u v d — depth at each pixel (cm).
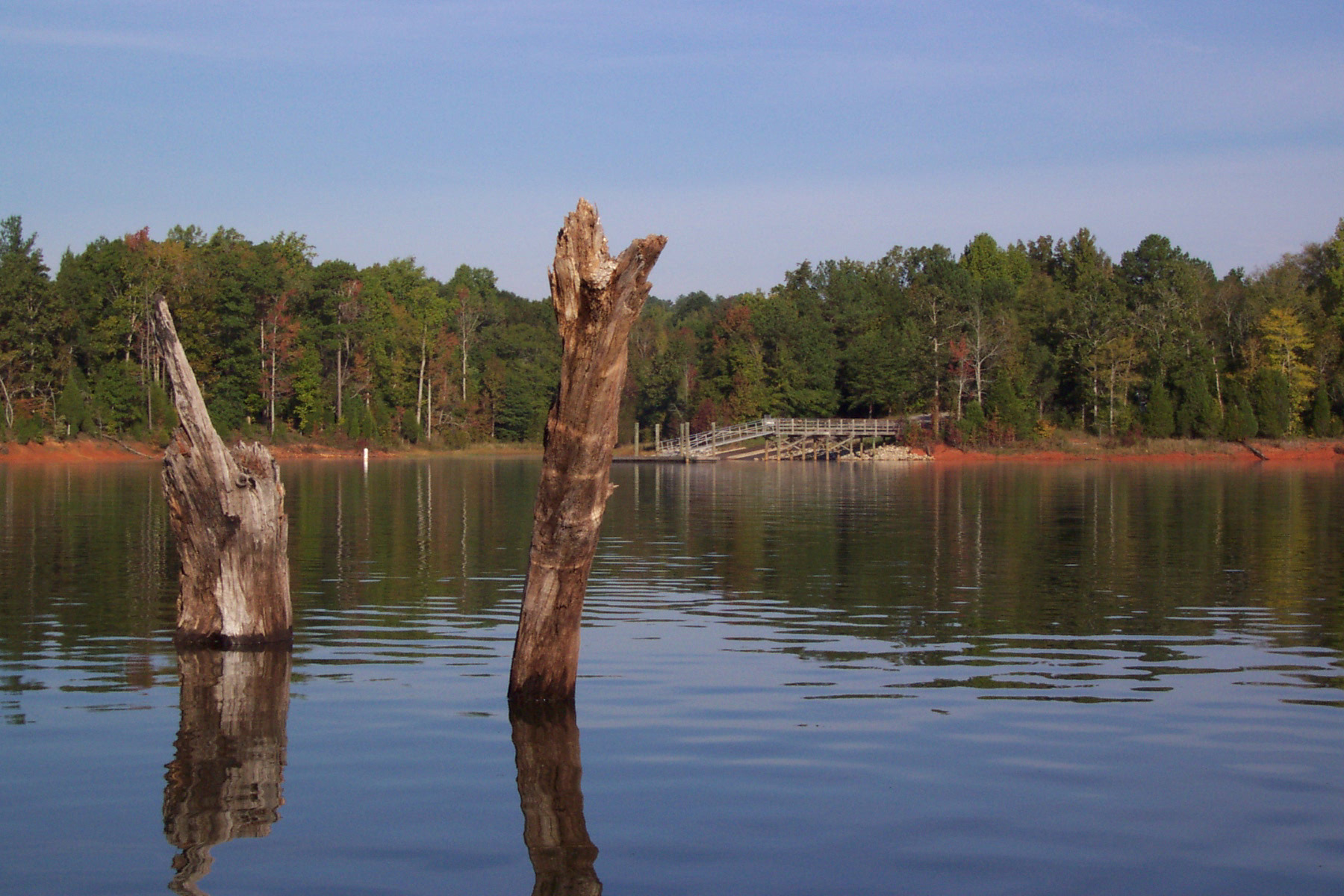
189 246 10431
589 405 1005
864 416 10456
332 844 709
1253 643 1370
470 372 11431
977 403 8869
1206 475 6128
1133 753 905
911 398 9788
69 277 8819
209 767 862
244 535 1320
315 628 1460
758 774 851
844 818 759
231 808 774
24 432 7444
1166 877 663
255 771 856
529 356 11994
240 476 1320
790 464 8069
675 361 11219
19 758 881
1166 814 767
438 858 689
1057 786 825
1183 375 8794
